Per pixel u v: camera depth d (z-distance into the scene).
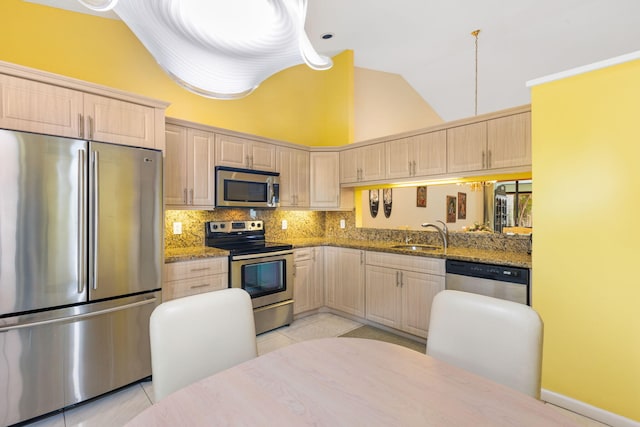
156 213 2.29
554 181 1.98
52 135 1.88
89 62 2.61
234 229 3.42
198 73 1.09
